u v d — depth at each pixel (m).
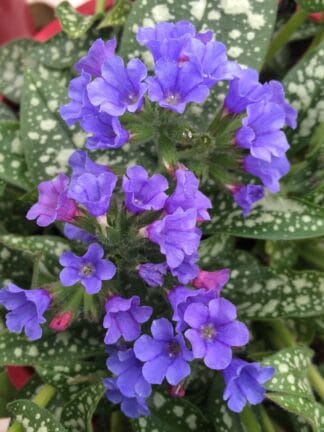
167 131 0.12
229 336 0.11
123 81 0.11
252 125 0.12
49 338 0.14
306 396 0.12
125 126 0.12
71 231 0.12
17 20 0.21
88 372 0.14
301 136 0.16
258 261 0.16
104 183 0.11
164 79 0.11
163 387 0.14
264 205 0.14
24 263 0.15
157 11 0.15
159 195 0.11
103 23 0.16
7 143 0.15
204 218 0.11
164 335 0.11
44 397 0.14
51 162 0.15
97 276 0.11
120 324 0.11
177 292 0.11
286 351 0.13
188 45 0.11
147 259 0.12
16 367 0.16
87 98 0.11
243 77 0.12
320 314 0.14
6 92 0.18
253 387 0.11
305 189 0.15
